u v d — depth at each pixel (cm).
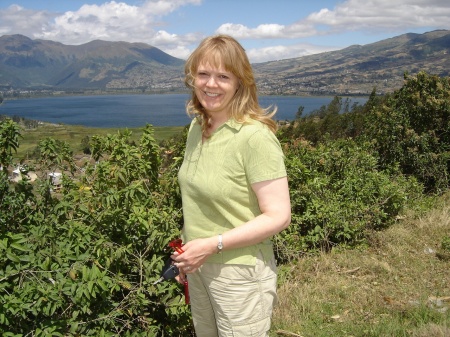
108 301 247
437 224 519
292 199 479
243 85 177
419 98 768
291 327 322
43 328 211
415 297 357
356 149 639
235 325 188
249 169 171
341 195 533
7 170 272
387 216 555
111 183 294
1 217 253
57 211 271
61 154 297
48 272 217
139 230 276
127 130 327
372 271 410
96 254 249
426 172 745
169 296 264
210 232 185
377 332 298
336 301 359
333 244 490
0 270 208
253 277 183
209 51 172
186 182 188
